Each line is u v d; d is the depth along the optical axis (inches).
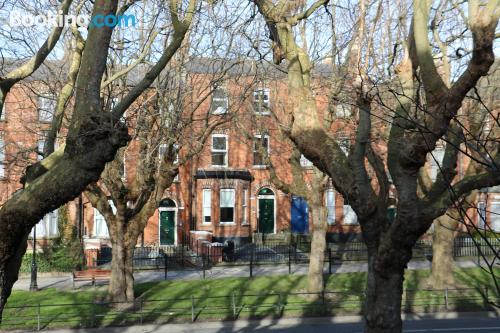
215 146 1472.7
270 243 1461.6
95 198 791.1
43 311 770.2
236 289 895.7
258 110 948.0
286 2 403.9
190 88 793.6
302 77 399.5
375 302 365.7
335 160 373.1
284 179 1492.4
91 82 270.7
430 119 322.7
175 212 1439.5
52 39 343.0
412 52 427.8
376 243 371.2
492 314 768.9
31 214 253.9
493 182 336.2
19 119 901.8
